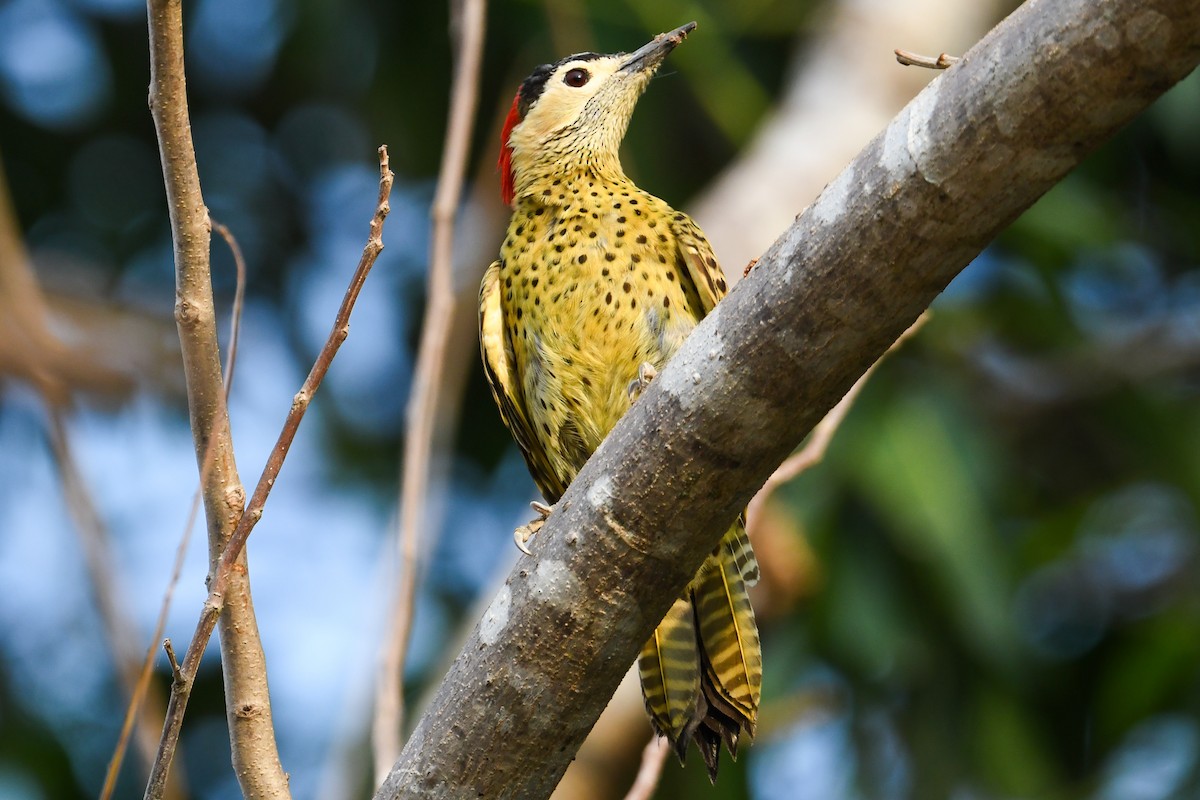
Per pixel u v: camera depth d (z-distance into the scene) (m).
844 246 4.88
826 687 12.49
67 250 14.08
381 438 13.92
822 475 11.73
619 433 5.38
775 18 13.88
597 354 8.30
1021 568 12.84
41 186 14.29
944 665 12.12
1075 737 13.50
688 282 8.44
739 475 5.21
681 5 12.95
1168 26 4.27
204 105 14.66
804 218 5.01
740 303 5.11
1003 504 13.17
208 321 5.05
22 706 12.30
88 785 12.18
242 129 14.78
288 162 14.80
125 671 5.18
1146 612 13.89
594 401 8.35
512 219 8.88
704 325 5.23
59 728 12.26
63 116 14.39
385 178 5.01
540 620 5.40
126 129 14.48
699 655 7.36
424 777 5.47
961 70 4.68
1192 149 14.78
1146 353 15.01
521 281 8.53
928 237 4.77
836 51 13.48
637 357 8.25
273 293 14.59
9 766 11.97
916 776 12.02
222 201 14.48
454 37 8.04
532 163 8.98
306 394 4.98
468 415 14.31
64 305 8.15
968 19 13.91
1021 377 15.07
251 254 14.56
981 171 4.64
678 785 11.60
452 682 5.52
